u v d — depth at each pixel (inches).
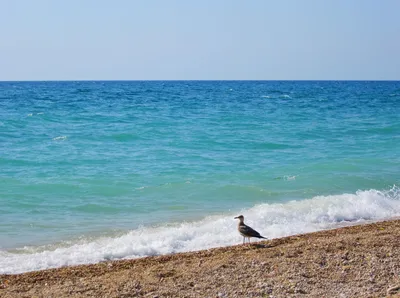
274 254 549.6
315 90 5408.5
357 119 2043.6
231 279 478.6
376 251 550.0
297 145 1365.7
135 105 2573.8
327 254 542.6
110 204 784.3
